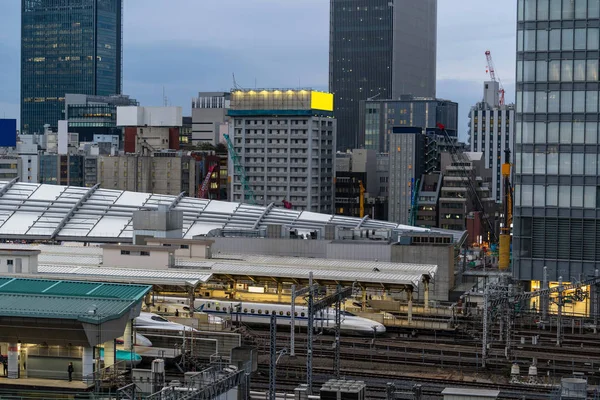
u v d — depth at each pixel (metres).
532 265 190.50
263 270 176.88
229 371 99.62
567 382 90.19
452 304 191.38
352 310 177.00
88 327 99.62
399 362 141.12
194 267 176.25
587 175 187.12
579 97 187.25
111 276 158.88
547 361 144.38
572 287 169.75
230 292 183.62
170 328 136.62
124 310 104.00
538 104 189.62
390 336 165.38
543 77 189.25
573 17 187.38
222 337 130.62
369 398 117.94
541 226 190.00
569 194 188.12
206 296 183.62
